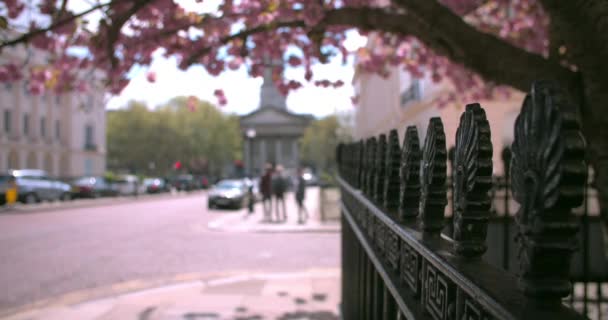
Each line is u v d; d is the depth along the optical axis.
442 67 6.05
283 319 4.96
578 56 2.79
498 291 0.80
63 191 27.33
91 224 15.80
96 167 51.59
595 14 2.55
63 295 6.17
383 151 2.13
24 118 41.53
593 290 5.35
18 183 24.02
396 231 1.54
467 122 1.01
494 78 3.36
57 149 45.16
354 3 4.40
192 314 5.20
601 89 2.77
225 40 4.37
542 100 0.71
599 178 2.95
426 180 1.31
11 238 12.00
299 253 9.97
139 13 4.21
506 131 11.59
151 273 7.75
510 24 5.88
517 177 0.79
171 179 51.69
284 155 94.88
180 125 70.56
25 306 5.62
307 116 94.31
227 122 82.38
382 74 5.98
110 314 5.22
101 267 8.23
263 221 16.91
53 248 10.41
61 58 4.86
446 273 1.02
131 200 32.28
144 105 67.44
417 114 16.69
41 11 3.81
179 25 4.27
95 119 51.44
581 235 4.38
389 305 1.80
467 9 5.05
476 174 0.94
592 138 2.93
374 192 2.24
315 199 34.06
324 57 4.45
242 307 5.45
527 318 0.69
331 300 5.75
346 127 65.38
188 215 19.92
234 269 8.17
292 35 4.78
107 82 4.63
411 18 3.69
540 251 0.72
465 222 1.01
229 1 3.95
